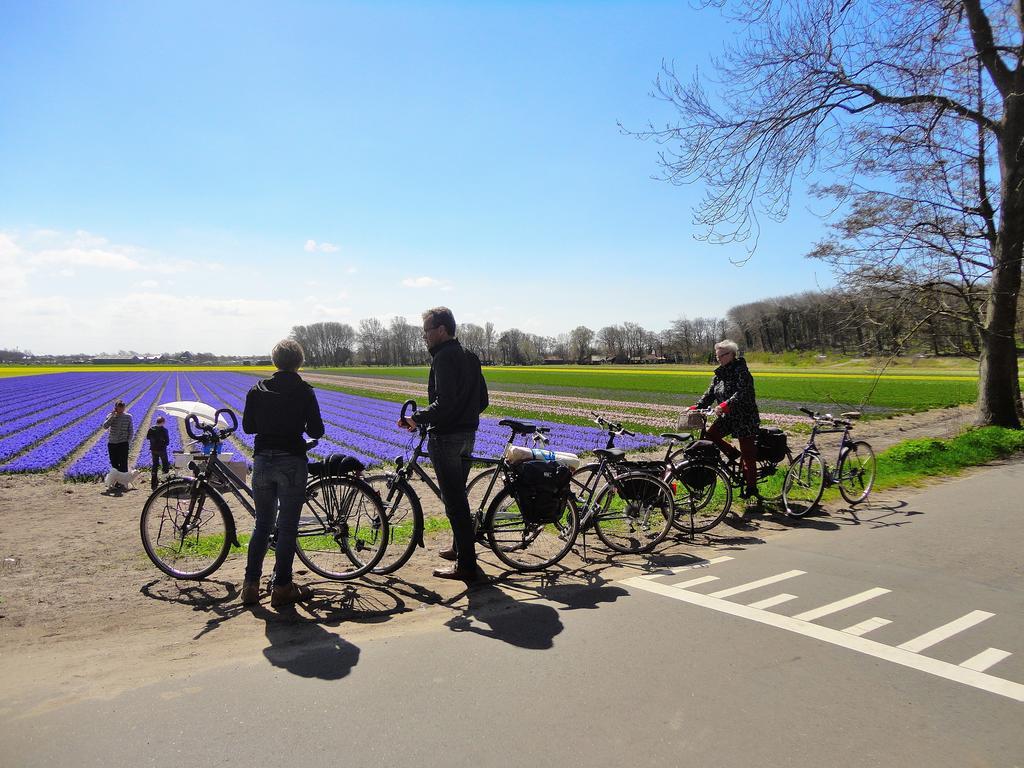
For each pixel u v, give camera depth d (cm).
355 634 424
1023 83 1348
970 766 277
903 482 1012
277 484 489
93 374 9438
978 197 1538
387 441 2008
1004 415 1552
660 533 645
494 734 298
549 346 16438
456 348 536
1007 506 832
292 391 490
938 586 522
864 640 414
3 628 435
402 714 316
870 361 1594
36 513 916
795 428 2214
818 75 1127
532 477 555
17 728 301
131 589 520
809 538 688
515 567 572
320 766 272
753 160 1139
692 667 372
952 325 1567
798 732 303
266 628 437
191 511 550
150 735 295
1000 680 360
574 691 341
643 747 288
